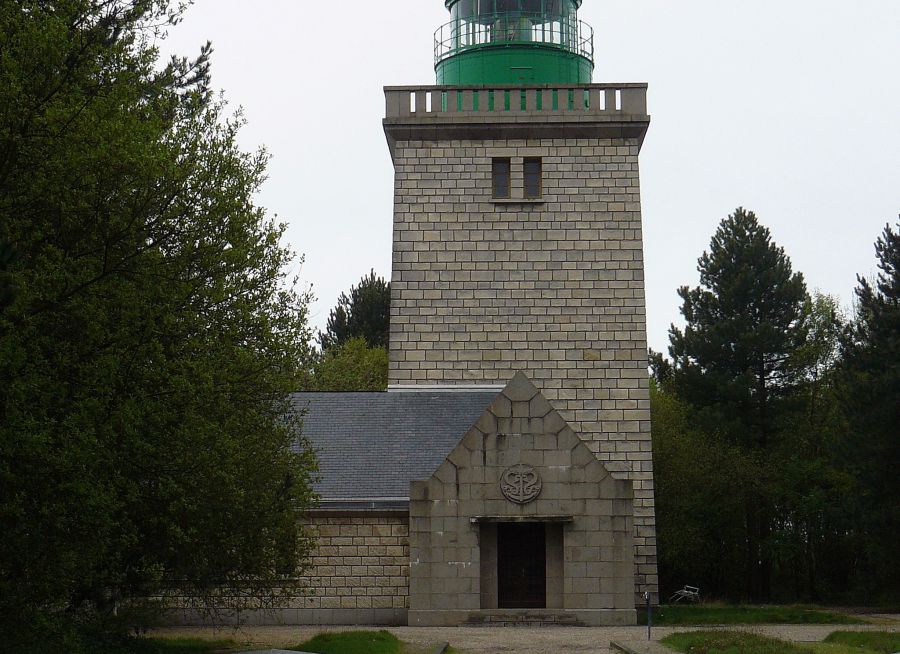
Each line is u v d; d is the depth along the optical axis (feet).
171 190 71.61
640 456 126.62
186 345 74.28
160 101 81.66
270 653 76.33
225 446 72.28
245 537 80.38
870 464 151.74
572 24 147.84
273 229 82.02
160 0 111.34
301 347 82.69
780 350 222.48
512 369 129.08
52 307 64.03
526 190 133.49
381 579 111.86
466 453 110.52
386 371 247.09
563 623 107.24
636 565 124.06
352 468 117.80
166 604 87.56
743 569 212.02
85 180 65.67
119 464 69.51
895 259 164.86
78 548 64.95
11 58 63.26
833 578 206.59
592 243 131.23
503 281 130.62
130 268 68.64
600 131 132.77
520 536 110.73
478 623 107.45
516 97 133.90
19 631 64.13
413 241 131.64
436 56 149.89
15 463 61.36
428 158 133.08
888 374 150.71
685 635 86.43
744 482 197.36
